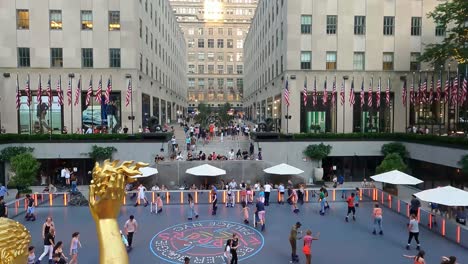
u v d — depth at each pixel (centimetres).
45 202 2356
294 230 1506
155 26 4847
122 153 3192
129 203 2395
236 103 11125
